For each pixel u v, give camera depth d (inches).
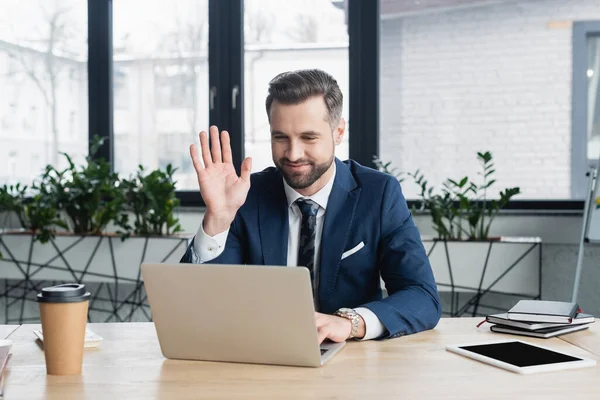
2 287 148.7
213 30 143.5
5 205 135.5
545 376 45.9
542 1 132.3
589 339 57.7
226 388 43.8
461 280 119.4
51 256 132.8
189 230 143.6
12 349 55.6
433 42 136.9
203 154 64.5
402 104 138.6
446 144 137.0
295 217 72.0
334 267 69.2
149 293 50.6
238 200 64.1
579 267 116.6
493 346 53.9
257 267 47.6
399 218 70.6
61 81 152.6
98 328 63.3
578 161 132.1
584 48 131.3
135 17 148.4
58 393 43.1
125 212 143.3
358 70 138.2
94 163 139.4
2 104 154.3
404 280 65.9
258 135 144.6
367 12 137.3
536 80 133.1
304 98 64.1
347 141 140.2
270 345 49.0
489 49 134.6
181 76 147.3
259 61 144.0
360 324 56.6
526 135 133.8
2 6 153.7
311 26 141.6
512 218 130.1
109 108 149.2
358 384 44.4
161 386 44.5
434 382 44.6
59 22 152.1
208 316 49.7
